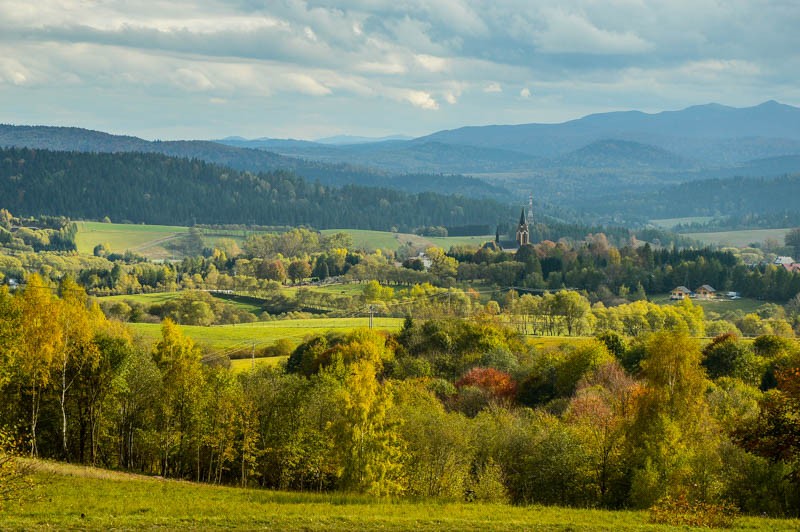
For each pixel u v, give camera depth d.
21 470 35.44
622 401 68.50
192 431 67.06
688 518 38.16
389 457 54.25
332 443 58.00
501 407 79.19
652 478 48.97
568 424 66.31
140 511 39.72
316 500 46.72
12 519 34.59
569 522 38.22
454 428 61.12
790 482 43.62
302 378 77.44
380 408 54.00
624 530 36.22
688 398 60.56
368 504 45.09
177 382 68.75
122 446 69.75
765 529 36.53
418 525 36.59
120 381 67.25
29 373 61.75
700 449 52.62
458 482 57.91
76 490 46.47
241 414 65.81
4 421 62.28
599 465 52.91
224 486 56.69
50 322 63.09
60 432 68.19
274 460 68.88
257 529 34.72
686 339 61.75
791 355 92.06
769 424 41.28
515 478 58.41
